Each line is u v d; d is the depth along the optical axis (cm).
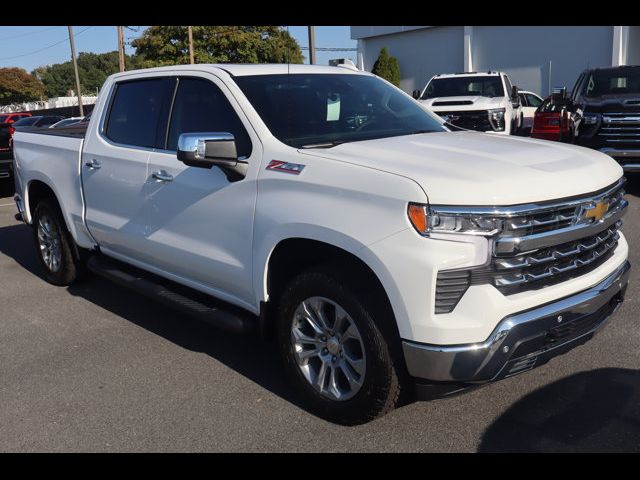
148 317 555
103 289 638
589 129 945
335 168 346
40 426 379
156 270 489
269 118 404
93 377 441
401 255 312
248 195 388
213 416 383
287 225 360
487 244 308
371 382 337
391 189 318
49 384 432
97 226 534
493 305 308
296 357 377
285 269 390
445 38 2503
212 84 439
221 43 3362
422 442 346
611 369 418
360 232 326
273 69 455
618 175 373
